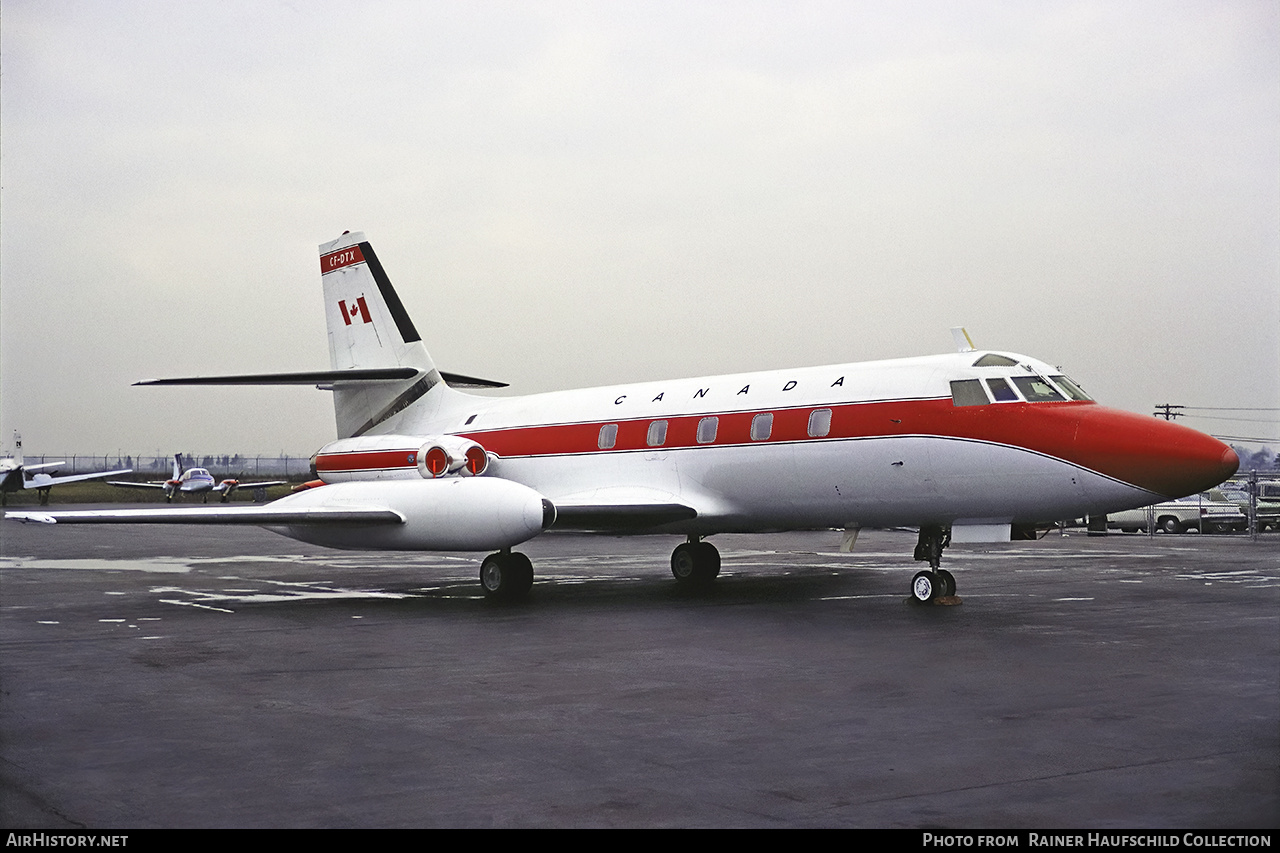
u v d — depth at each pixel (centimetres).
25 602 1620
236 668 1034
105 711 841
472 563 2459
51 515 1450
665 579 1995
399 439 2067
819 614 1423
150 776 657
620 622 1359
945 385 1529
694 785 635
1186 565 2233
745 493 1705
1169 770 656
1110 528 3844
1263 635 1199
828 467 1605
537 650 1137
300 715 824
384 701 876
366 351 2292
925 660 1051
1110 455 1400
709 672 998
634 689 920
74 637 1245
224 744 735
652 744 729
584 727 780
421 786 636
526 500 1575
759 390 1723
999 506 1495
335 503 1722
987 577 1952
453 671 1013
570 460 1927
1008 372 1513
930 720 794
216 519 1583
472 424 2112
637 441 1838
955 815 579
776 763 680
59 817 582
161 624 1361
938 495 1524
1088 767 664
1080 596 1612
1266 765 666
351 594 1738
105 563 2469
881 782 638
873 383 1597
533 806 598
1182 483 1370
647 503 1733
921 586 1540
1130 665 1013
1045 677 957
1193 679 942
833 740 736
